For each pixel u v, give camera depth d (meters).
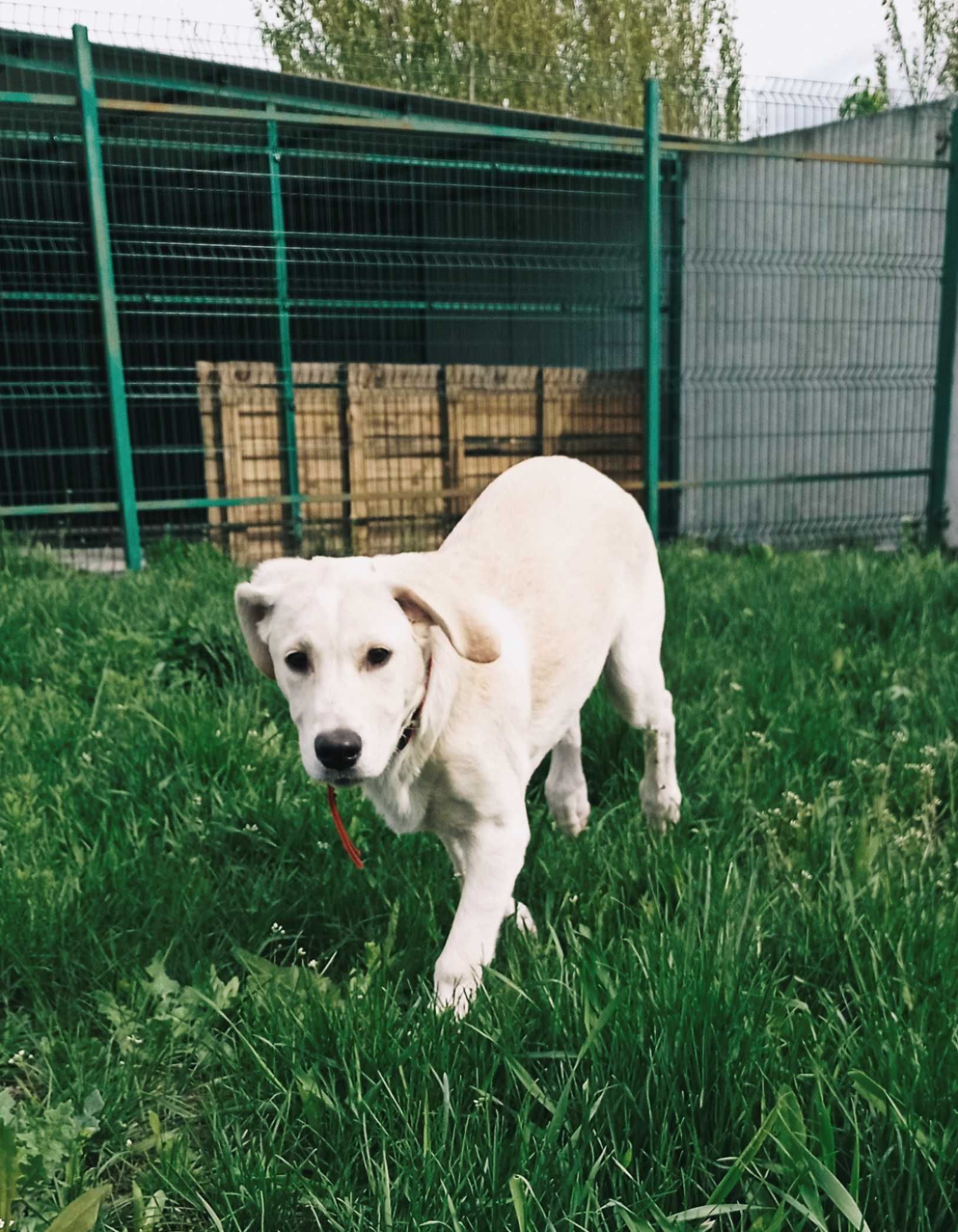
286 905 2.70
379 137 9.27
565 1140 1.79
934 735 3.63
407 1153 1.76
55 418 10.09
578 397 8.72
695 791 3.30
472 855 2.41
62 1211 1.60
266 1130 1.94
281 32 8.12
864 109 10.74
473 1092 1.93
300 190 10.15
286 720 3.80
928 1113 1.74
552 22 14.13
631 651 3.09
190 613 4.80
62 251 8.48
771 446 9.44
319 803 3.09
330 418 7.98
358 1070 1.92
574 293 10.07
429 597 2.21
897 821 3.06
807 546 8.83
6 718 3.64
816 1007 2.21
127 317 9.94
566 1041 2.01
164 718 3.56
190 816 3.04
